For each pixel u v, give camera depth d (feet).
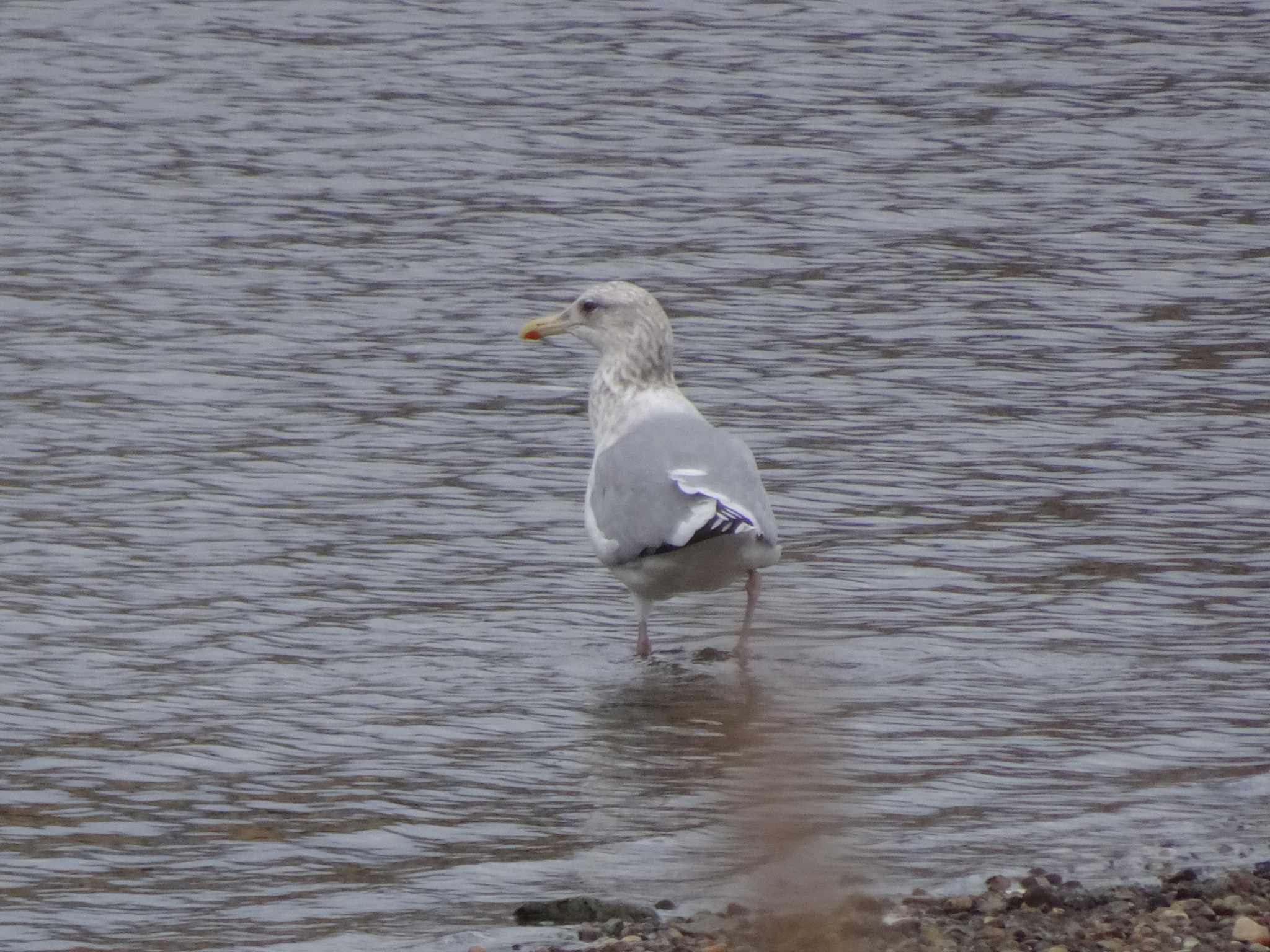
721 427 61.26
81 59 107.96
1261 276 77.56
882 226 83.97
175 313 71.56
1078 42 115.24
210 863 33.37
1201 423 61.82
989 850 33.60
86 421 60.49
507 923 30.78
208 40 112.57
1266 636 45.68
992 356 68.39
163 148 92.99
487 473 57.16
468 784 37.14
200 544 51.11
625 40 114.42
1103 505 54.85
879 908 30.83
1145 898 31.09
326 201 86.17
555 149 94.63
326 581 48.93
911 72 108.88
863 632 46.01
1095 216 85.51
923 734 39.63
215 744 38.91
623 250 80.38
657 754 38.70
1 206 83.71
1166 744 39.11
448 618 46.78
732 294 75.15
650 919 30.96
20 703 40.83
